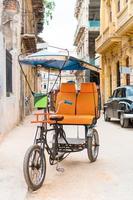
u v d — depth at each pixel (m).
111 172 8.26
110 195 6.58
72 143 8.83
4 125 14.35
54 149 8.23
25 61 8.90
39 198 6.44
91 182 7.44
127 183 7.36
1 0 13.56
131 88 18.66
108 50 34.00
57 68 9.96
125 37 27.67
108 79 35.41
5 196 6.43
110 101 20.70
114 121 22.03
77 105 10.07
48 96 8.02
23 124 20.41
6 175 7.80
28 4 35.41
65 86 10.21
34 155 7.00
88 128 9.37
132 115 17.22
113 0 31.92
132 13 24.31
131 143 12.38
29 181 6.73
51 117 8.11
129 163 9.18
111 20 33.81
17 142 12.58
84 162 9.34
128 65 28.12
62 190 6.90
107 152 10.65
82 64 9.47
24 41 27.94
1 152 10.51
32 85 40.03
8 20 14.34
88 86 10.08
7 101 15.66
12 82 18.91
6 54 16.30
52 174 8.09
